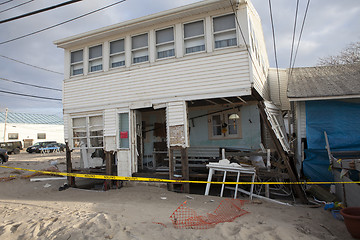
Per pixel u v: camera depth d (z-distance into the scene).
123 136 9.10
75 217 5.25
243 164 7.74
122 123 9.22
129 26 8.74
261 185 7.75
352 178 5.85
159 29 8.62
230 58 7.56
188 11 7.86
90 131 9.94
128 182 9.03
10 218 5.67
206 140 10.53
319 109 8.30
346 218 4.23
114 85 9.29
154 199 7.18
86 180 11.17
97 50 9.85
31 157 24.05
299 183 6.89
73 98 10.12
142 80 8.77
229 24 7.72
